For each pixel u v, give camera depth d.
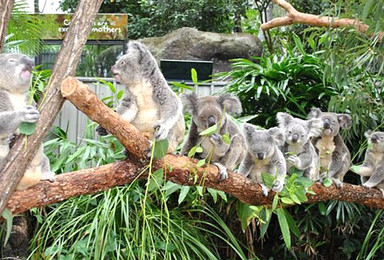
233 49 9.08
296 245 5.85
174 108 3.63
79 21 3.05
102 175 3.37
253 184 4.01
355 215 5.75
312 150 4.81
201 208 5.44
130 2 11.21
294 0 9.80
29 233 5.37
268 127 6.11
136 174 3.49
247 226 5.10
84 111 3.07
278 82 6.06
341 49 4.76
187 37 9.03
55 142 5.56
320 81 6.05
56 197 3.19
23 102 3.17
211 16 10.45
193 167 3.65
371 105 5.57
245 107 6.27
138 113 3.71
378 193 4.87
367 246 5.54
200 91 6.61
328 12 4.56
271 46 9.69
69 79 2.93
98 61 7.97
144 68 3.65
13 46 5.39
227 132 4.04
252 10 11.52
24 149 2.85
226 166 3.98
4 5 3.21
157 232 4.83
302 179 4.19
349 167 5.40
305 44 8.52
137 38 10.69
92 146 5.29
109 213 4.76
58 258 4.44
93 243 4.50
